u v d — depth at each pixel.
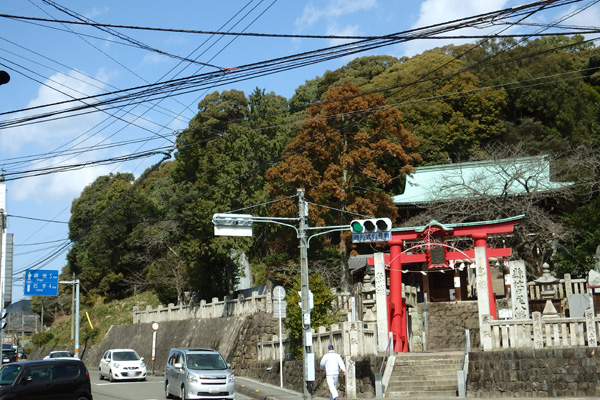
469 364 20.38
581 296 24.02
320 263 41.59
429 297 39.38
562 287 28.84
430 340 30.45
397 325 24.94
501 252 24.97
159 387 27.41
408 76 55.97
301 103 69.94
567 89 56.38
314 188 39.59
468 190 40.28
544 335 20.11
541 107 56.16
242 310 39.00
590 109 56.78
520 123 57.47
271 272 41.16
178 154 66.25
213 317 42.72
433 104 54.62
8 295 35.12
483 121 54.44
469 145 54.00
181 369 21.97
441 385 21.28
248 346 35.66
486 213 38.16
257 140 43.94
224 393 21.23
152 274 56.09
